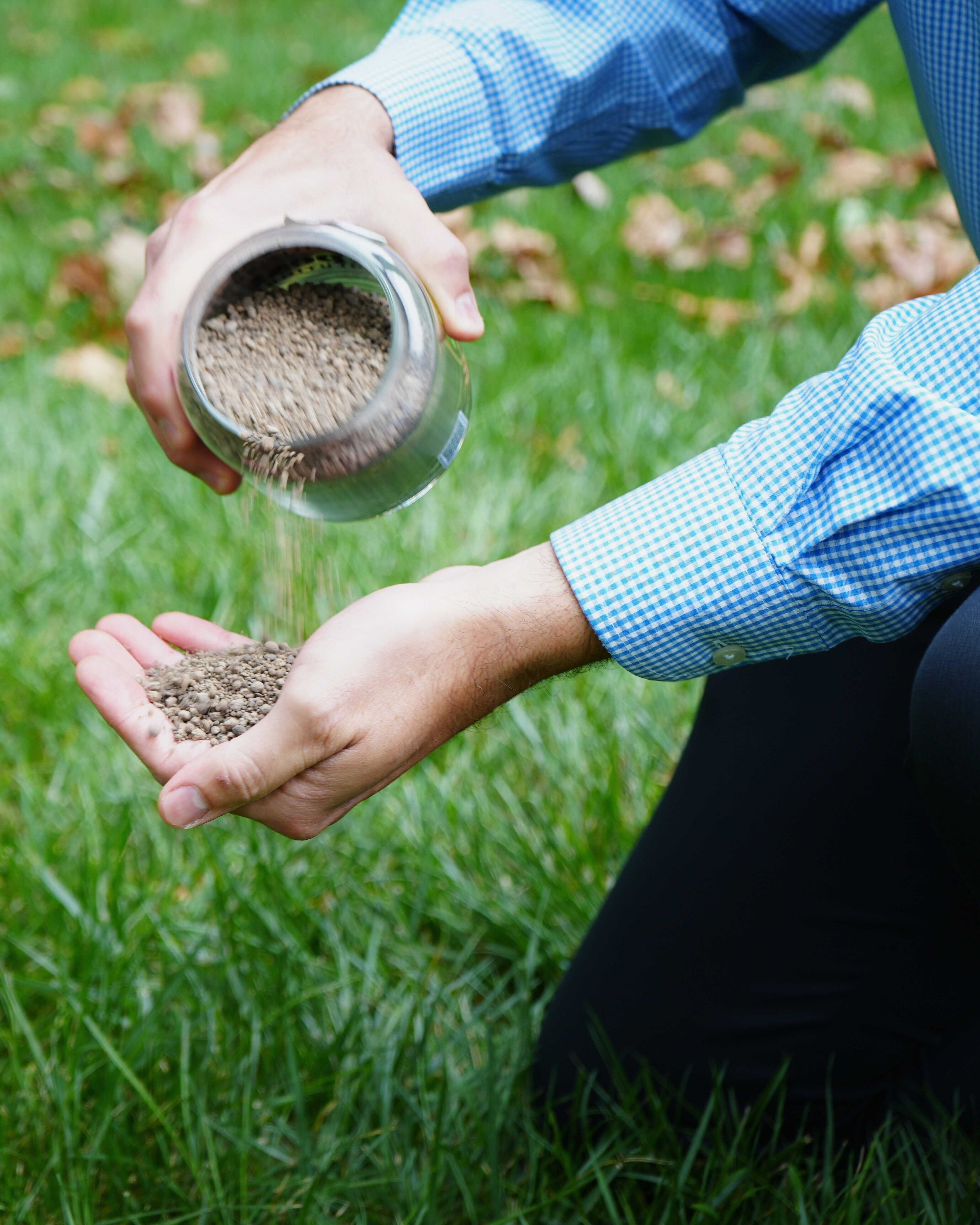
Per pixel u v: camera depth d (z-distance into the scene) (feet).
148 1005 4.51
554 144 4.47
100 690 3.89
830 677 4.19
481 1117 4.28
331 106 4.18
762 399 6.52
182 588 5.46
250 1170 4.26
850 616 3.78
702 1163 4.29
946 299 3.77
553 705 5.08
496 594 3.80
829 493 3.73
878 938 4.18
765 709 4.25
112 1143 4.22
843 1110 4.33
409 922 4.73
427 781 4.92
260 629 5.22
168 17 13.91
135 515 5.89
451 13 4.38
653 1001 4.28
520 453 6.28
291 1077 4.33
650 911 4.29
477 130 4.33
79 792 4.89
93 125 9.99
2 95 11.17
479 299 7.57
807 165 9.25
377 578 5.41
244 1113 4.24
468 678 3.79
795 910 4.20
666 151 9.59
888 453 3.69
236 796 3.73
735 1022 4.26
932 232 7.71
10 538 5.75
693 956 4.26
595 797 4.84
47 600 5.38
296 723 3.70
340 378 3.96
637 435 6.25
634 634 3.81
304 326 4.01
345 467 3.89
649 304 7.53
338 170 4.06
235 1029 4.41
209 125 10.43
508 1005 4.52
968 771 3.66
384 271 3.89
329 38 12.82
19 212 8.93
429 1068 4.41
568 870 4.74
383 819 4.89
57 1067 4.31
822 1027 4.24
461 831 4.84
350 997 4.51
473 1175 4.23
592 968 4.34
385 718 3.74
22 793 4.86
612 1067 4.30
